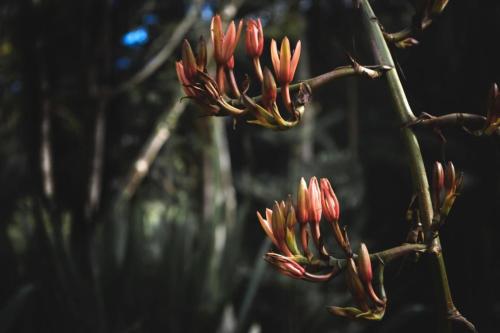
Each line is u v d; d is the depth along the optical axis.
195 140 3.35
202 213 3.33
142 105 3.27
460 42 2.84
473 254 2.94
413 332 3.08
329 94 4.54
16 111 2.93
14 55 2.84
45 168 2.51
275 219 0.69
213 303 2.45
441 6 0.73
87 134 2.75
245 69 3.90
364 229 3.69
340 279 3.07
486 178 2.90
